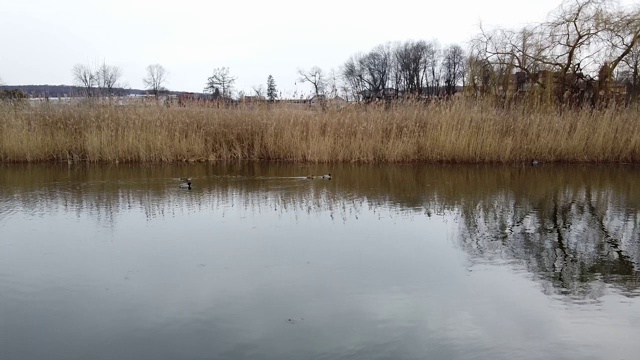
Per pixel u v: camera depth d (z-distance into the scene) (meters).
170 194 9.20
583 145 13.94
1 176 11.37
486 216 7.68
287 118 14.97
